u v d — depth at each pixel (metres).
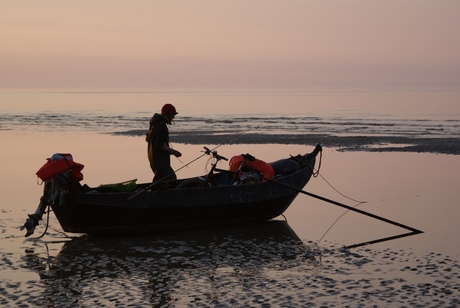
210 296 8.97
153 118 13.18
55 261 10.84
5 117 60.69
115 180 19.70
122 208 12.27
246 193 13.54
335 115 61.84
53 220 14.08
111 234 12.56
